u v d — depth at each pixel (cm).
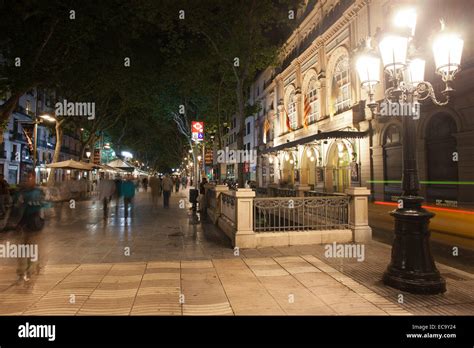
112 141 4678
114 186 1516
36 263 573
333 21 2569
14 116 3594
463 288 503
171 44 1395
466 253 758
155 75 2305
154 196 1748
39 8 1284
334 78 2581
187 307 436
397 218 512
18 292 491
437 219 1248
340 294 481
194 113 2723
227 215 1015
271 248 788
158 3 1244
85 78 2072
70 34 1470
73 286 518
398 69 502
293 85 3391
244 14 1257
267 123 4197
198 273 588
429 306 438
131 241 881
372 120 2075
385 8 1933
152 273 588
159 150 6494
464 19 1503
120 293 487
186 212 1598
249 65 1473
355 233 846
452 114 1569
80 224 1194
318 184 2775
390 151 1967
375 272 589
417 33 1692
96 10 1448
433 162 1717
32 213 570
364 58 546
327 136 2112
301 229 862
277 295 479
